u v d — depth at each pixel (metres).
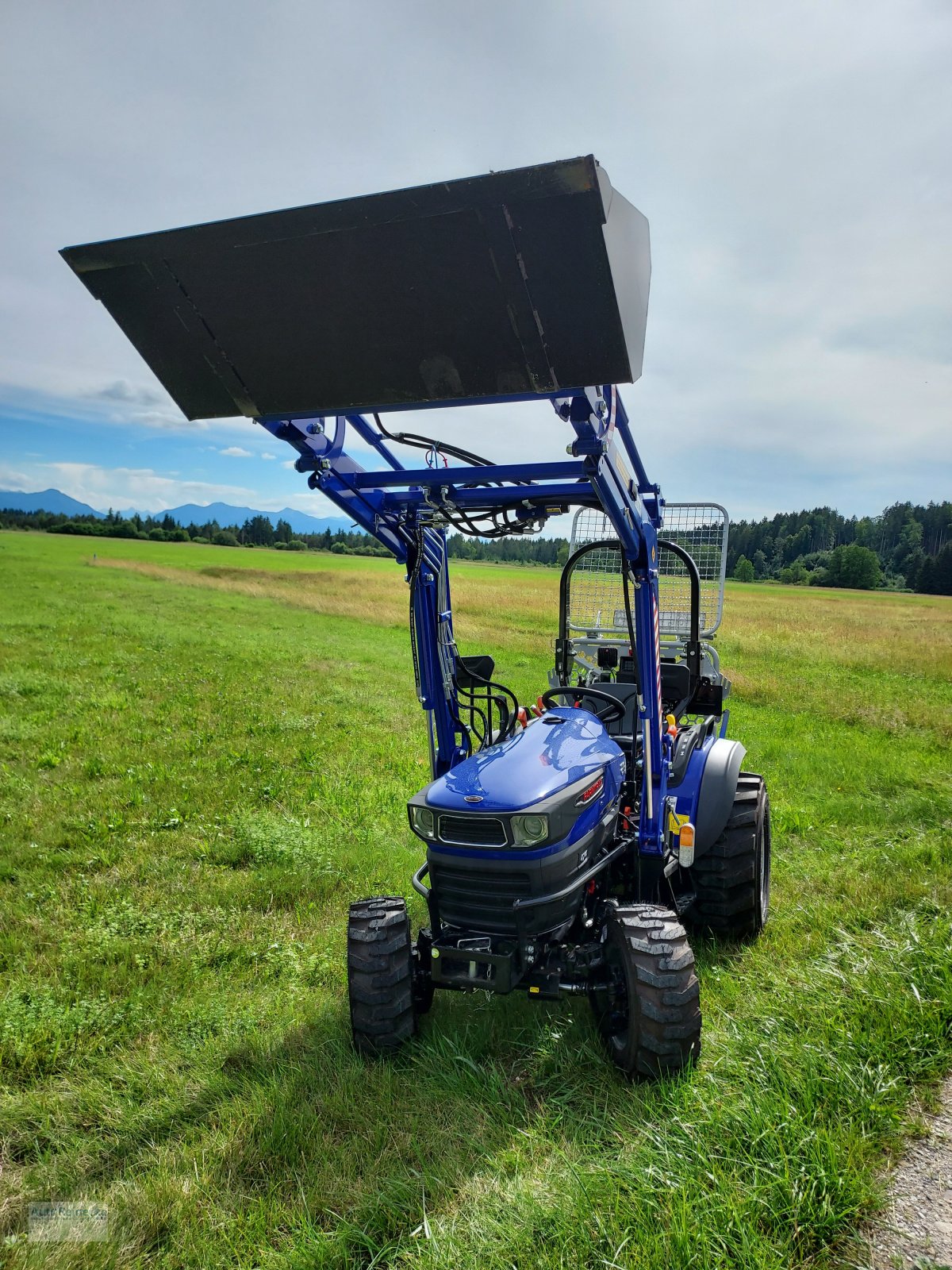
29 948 4.29
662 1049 2.83
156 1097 3.10
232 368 2.56
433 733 4.13
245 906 4.87
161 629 19.77
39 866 5.46
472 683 4.30
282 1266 2.28
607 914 3.12
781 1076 2.85
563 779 3.16
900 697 12.26
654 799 3.53
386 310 2.31
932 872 4.95
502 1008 3.53
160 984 3.94
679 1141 2.55
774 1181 2.37
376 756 8.25
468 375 2.37
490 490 3.35
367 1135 2.80
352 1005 3.17
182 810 6.57
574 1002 3.56
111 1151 2.82
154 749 8.54
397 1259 2.31
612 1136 2.69
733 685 12.83
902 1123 2.74
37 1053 3.35
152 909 4.79
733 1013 3.46
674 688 4.54
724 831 4.16
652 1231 2.24
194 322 2.50
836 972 3.60
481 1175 2.59
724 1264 2.13
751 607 37.50
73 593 29.94
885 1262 2.20
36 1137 2.91
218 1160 2.72
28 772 7.69
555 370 2.27
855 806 6.43
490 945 3.07
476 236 2.10
